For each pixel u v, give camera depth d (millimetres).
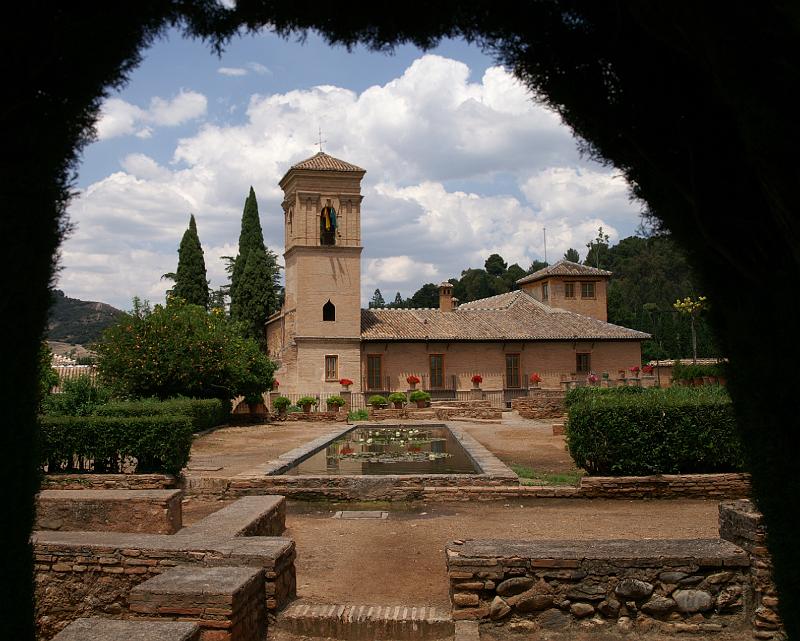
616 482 12234
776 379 4004
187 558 6469
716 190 4234
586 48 4672
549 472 15273
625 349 43094
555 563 6137
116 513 9453
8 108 4195
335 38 5383
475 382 39250
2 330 4145
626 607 6113
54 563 6715
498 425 29188
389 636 6039
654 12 3914
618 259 98562
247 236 56688
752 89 3482
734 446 12188
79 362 52781
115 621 4742
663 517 10625
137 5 4562
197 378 29750
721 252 4227
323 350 38031
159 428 13703
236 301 52562
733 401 4418
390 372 39469
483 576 6129
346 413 32906
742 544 6328
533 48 4789
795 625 4070
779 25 3307
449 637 6012
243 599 5445
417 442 22812
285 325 40375
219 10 5219
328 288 38250
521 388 41281
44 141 4305
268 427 30328
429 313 43281
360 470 15547
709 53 3664
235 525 7703
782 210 3564
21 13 4121
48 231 4426
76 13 4328
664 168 4426
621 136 4609
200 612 5191
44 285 4422
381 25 5238
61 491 10016
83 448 13680
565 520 10555
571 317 44344
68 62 4367
